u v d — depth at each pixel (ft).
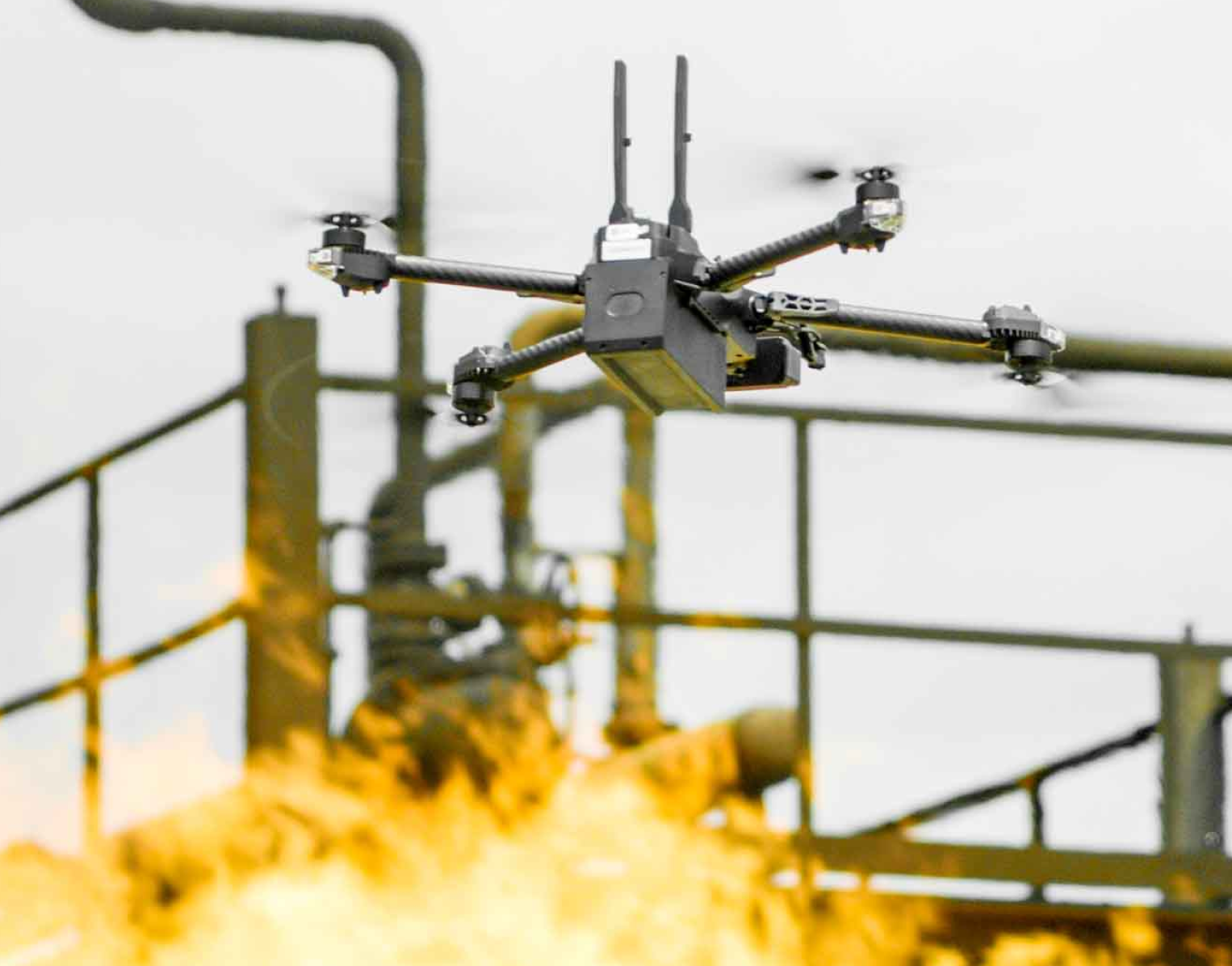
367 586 48.24
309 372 47.80
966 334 26.02
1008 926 47.60
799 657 48.52
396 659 47.80
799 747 48.03
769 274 24.88
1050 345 26.05
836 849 47.85
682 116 25.30
